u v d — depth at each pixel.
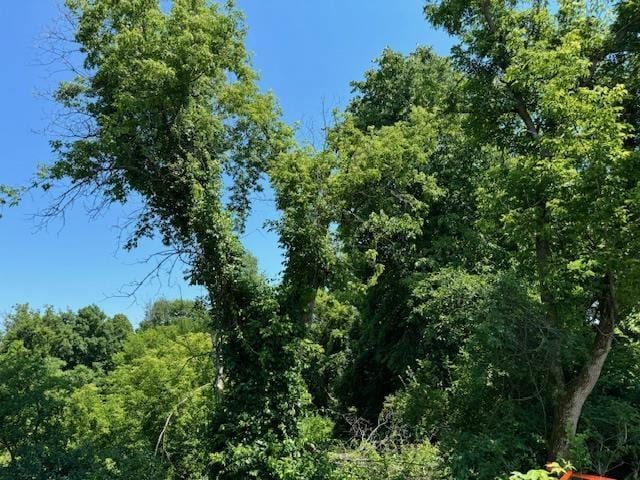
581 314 10.66
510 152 13.20
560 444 9.84
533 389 11.33
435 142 17.84
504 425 10.45
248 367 12.37
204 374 21.39
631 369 11.53
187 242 13.03
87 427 19.56
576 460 8.96
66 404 14.77
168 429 18.05
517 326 10.70
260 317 12.66
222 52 14.18
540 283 10.84
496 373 11.02
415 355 18.34
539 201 10.30
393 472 10.82
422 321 17.88
